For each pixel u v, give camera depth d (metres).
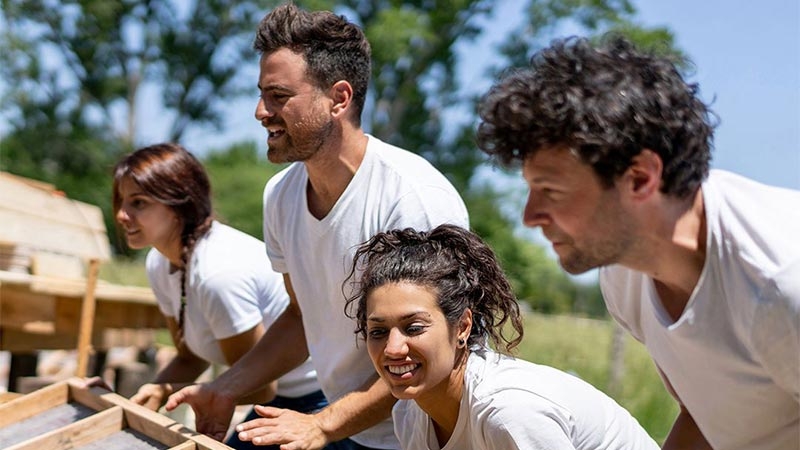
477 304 2.83
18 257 5.96
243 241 4.29
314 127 3.40
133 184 4.14
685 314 2.41
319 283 3.63
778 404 2.46
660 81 2.22
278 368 3.96
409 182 3.39
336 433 3.31
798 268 2.24
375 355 2.80
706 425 2.64
